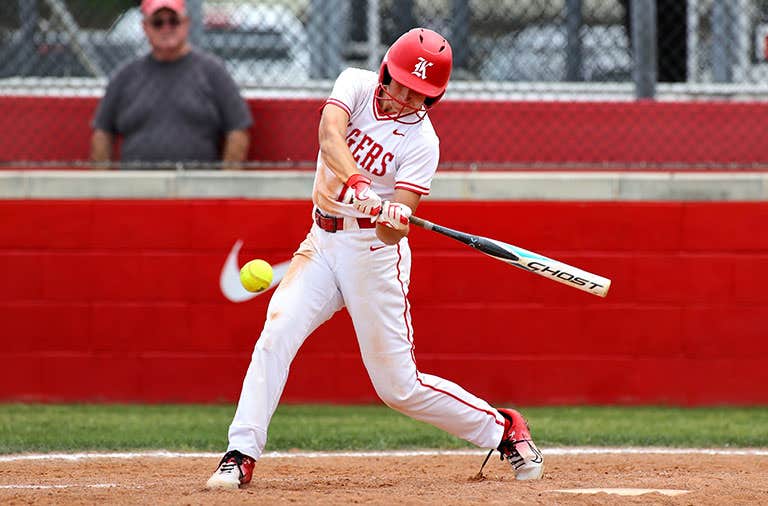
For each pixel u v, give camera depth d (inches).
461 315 1098.7
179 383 1109.1
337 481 682.8
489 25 1226.0
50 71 1238.9
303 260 634.2
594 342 1098.1
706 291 1094.4
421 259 1096.2
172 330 1105.4
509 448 670.5
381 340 629.9
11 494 615.8
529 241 1095.0
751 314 1092.5
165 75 1136.2
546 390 1101.1
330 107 603.5
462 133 1190.9
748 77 1232.2
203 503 558.9
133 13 1262.3
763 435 930.7
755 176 1089.4
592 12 1220.5
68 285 1102.4
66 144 1201.4
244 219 1101.1
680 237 1091.9
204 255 1102.4
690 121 1186.0
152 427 962.7
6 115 1198.9
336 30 1222.9
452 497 579.8
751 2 1224.2
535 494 593.3
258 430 616.4
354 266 618.8
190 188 1103.0
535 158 1192.2
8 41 1229.1
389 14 1230.9
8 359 1106.7
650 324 1096.8
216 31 1224.2
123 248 1101.7
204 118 1140.5
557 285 1095.6
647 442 897.5
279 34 1225.4
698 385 1098.1
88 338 1105.4
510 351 1099.3
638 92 1197.7
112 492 610.9
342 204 614.2
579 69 1226.0
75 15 1243.8
